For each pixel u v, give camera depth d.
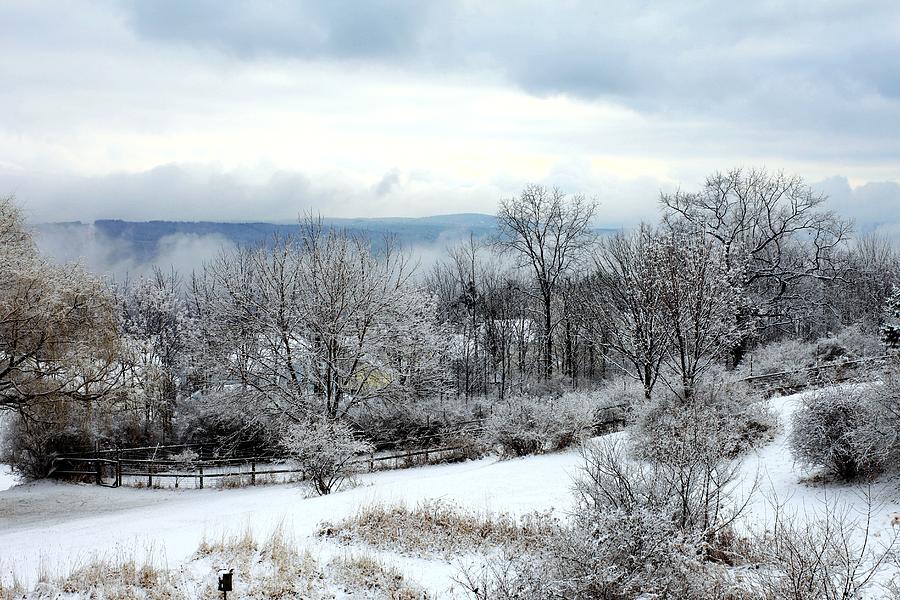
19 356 19.62
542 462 19.02
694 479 8.91
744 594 7.34
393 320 28.91
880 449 11.88
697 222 35.69
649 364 22.72
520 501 14.09
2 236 20.11
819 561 6.80
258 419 28.28
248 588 9.05
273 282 28.73
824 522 9.45
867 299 46.88
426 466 24.16
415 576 9.70
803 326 45.03
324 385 27.70
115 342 22.16
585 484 9.52
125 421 27.16
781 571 7.39
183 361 31.48
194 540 11.95
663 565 7.38
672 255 18.64
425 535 11.53
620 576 7.27
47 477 25.33
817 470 13.50
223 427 29.52
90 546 12.32
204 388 30.73
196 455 28.28
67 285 20.20
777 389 22.66
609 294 33.25
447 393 36.84
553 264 42.31
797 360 29.23
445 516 12.52
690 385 17.25
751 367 29.58
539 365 47.56
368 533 11.65
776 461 14.73
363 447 18.94
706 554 8.51
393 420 30.98
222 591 8.53
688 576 7.43
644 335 22.95
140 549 11.45
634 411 19.20
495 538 11.23
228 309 28.59
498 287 53.31
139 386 24.78
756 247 37.28
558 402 23.34
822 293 41.84
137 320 43.44
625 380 30.19
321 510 14.04
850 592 6.92
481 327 50.09
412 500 14.65
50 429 23.58
